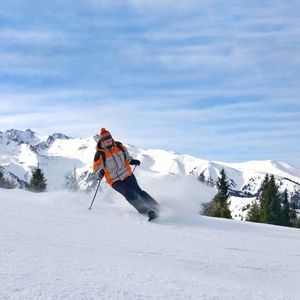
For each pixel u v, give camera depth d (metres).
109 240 5.19
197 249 5.41
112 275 3.03
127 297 2.52
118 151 9.14
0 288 2.40
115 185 9.12
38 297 2.32
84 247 4.38
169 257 4.57
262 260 5.23
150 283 2.94
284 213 44.38
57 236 4.92
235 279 3.76
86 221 7.00
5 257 3.20
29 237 4.53
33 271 2.85
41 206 8.56
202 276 3.57
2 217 6.18
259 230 9.27
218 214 36.69
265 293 3.15
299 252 6.39
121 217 8.49
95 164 9.15
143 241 5.49
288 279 4.25
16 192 11.06
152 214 8.37
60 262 3.25
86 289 2.56
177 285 2.99
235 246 6.26
